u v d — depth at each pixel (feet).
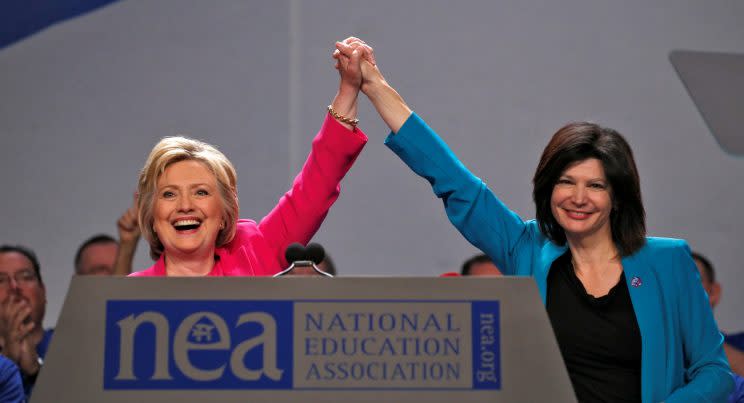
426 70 44.45
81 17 44.52
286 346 14.29
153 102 44.29
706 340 20.56
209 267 21.42
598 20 44.78
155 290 14.39
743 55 45.29
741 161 44.78
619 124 44.68
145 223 20.89
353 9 44.47
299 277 14.46
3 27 44.32
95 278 14.39
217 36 44.47
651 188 44.68
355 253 43.70
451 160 22.35
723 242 44.52
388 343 14.32
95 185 44.06
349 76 23.06
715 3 45.42
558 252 21.20
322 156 23.25
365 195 43.93
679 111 44.86
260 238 22.63
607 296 20.35
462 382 14.26
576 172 20.35
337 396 14.19
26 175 44.06
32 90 44.29
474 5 44.60
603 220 20.56
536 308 14.44
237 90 44.29
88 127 44.24
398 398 14.19
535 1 44.70
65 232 43.86
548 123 44.47
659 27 45.03
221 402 14.14
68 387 14.10
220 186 21.08
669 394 19.80
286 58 44.29
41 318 39.01
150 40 44.47
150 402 14.11
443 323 14.39
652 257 20.66
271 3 44.39
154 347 14.26
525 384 14.26
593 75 44.68
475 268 40.01
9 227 43.83
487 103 44.45
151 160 20.74
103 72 44.45
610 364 20.12
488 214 22.07
